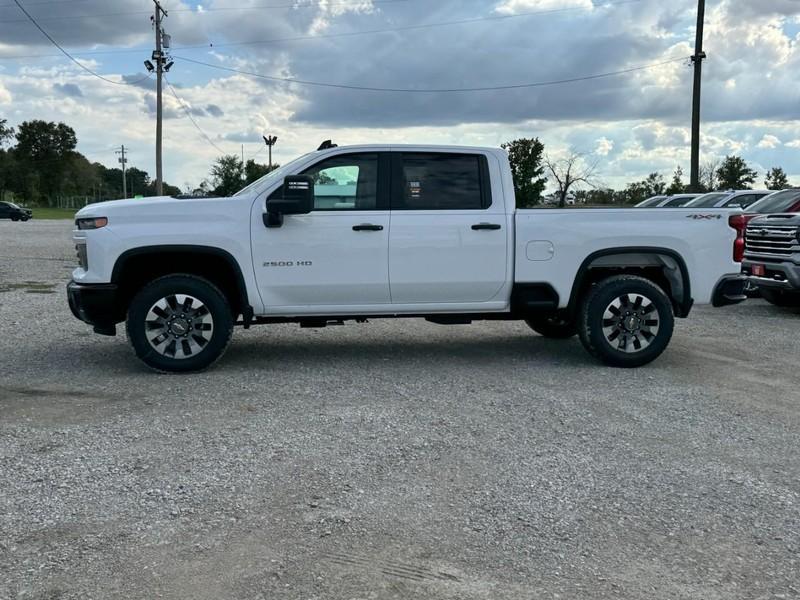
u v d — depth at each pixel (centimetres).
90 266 636
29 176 12312
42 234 3259
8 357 727
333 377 649
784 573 311
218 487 395
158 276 681
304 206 634
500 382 636
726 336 893
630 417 533
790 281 1043
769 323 1008
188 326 650
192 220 645
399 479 409
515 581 302
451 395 589
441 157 680
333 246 659
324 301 671
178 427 498
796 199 1199
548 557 322
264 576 305
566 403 568
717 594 294
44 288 1300
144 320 641
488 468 427
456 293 682
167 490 391
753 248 1132
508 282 685
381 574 307
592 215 688
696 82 2581
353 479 408
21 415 526
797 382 646
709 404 570
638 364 698
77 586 296
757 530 351
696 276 700
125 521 354
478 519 359
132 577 303
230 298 694
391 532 345
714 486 404
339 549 328
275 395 585
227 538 338
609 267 717
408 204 673
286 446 461
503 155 688
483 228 673
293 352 764
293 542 334
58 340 820
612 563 318
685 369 696
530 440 478
